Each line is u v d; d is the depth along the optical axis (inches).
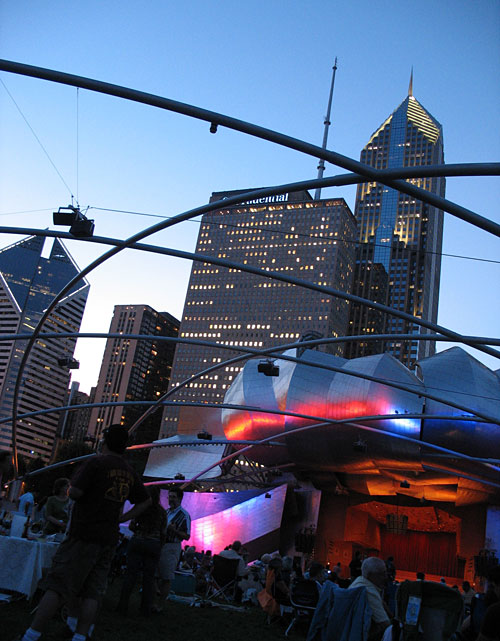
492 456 1857.8
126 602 440.5
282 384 2172.7
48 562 414.6
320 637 352.8
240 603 722.8
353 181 547.5
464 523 2289.6
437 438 1875.0
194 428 2854.3
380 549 2709.2
